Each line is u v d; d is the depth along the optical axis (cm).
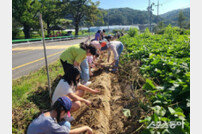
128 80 519
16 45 2208
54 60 1005
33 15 3212
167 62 466
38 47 1831
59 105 217
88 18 4934
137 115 329
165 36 1500
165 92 317
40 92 465
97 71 653
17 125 323
